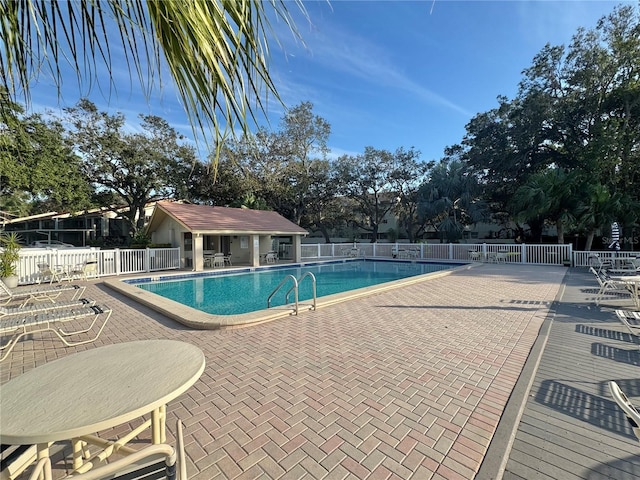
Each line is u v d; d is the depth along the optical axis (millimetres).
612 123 18766
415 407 3100
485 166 25578
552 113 20953
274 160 27719
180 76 1064
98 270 12922
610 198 17484
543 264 17109
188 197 27328
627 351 4496
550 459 2369
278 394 3377
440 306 7398
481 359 4270
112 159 24109
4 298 8383
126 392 1893
